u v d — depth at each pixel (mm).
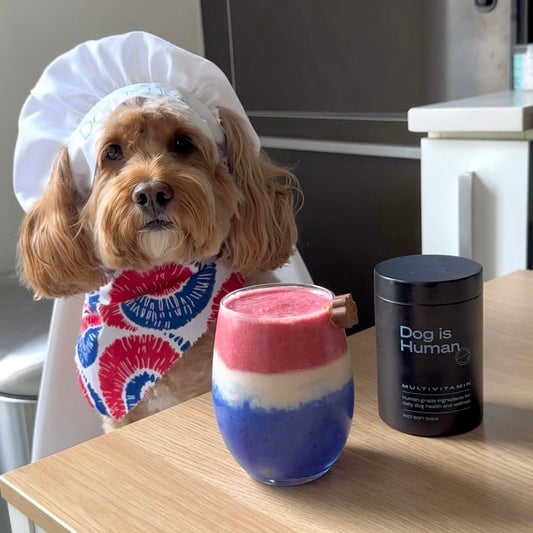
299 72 1974
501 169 1332
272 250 1121
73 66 1045
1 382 1373
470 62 1721
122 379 1017
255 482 562
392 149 1729
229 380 539
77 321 1148
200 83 1062
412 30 1779
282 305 569
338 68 1895
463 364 590
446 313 578
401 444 597
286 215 1156
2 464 1445
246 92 2123
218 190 1041
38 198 1150
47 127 1096
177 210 961
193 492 552
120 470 589
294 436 529
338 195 1887
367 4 1814
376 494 533
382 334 607
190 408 695
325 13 1892
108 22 2031
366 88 1861
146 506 538
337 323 541
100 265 1069
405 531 490
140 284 1024
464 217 1376
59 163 1050
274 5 1988
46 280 1086
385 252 1813
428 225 1455
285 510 522
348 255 1902
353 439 609
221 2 2131
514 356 747
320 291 597
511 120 1259
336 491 540
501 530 485
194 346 1028
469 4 1688
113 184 981
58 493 561
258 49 2059
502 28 1655
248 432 534
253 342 528
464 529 488
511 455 571
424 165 1432
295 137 1968
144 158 1003
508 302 896
